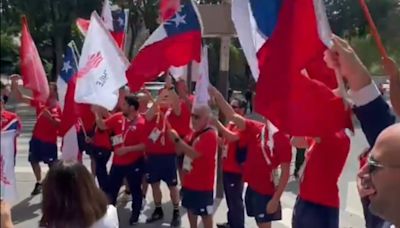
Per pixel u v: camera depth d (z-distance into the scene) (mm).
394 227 2002
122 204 8672
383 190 1886
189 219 6691
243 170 6316
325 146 4492
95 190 3150
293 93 3473
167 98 7574
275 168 6004
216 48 18797
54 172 3107
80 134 9047
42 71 6199
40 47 32812
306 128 3457
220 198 8945
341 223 7395
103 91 6297
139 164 7688
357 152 9531
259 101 3527
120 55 6383
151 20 29453
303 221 4578
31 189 9695
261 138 6059
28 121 20203
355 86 2744
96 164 8586
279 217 6133
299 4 3449
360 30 23109
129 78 6312
